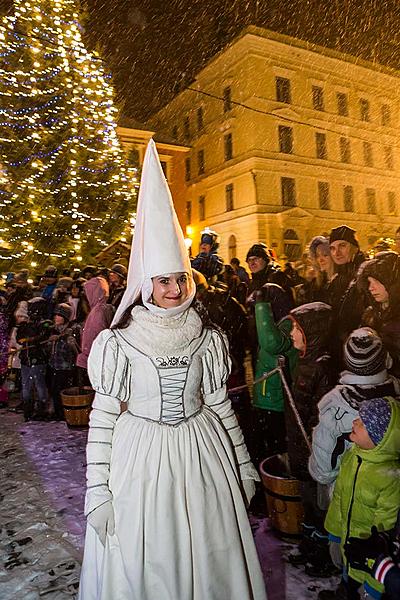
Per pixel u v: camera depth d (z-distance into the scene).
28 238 13.23
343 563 2.14
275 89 28.50
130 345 1.79
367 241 31.53
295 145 29.09
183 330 1.81
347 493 2.07
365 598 1.97
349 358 2.32
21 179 13.23
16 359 7.34
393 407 1.99
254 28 27.55
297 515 2.88
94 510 1.68
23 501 3.78
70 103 14.41
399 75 32.47
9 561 2.93
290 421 2.83
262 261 4.26
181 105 34.25
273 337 3.09
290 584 2.52
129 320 1.88
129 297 1.85
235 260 9.78
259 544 2.93
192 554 1.71
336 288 3.50
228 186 30.16
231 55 28.95
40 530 3.30
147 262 1.79
